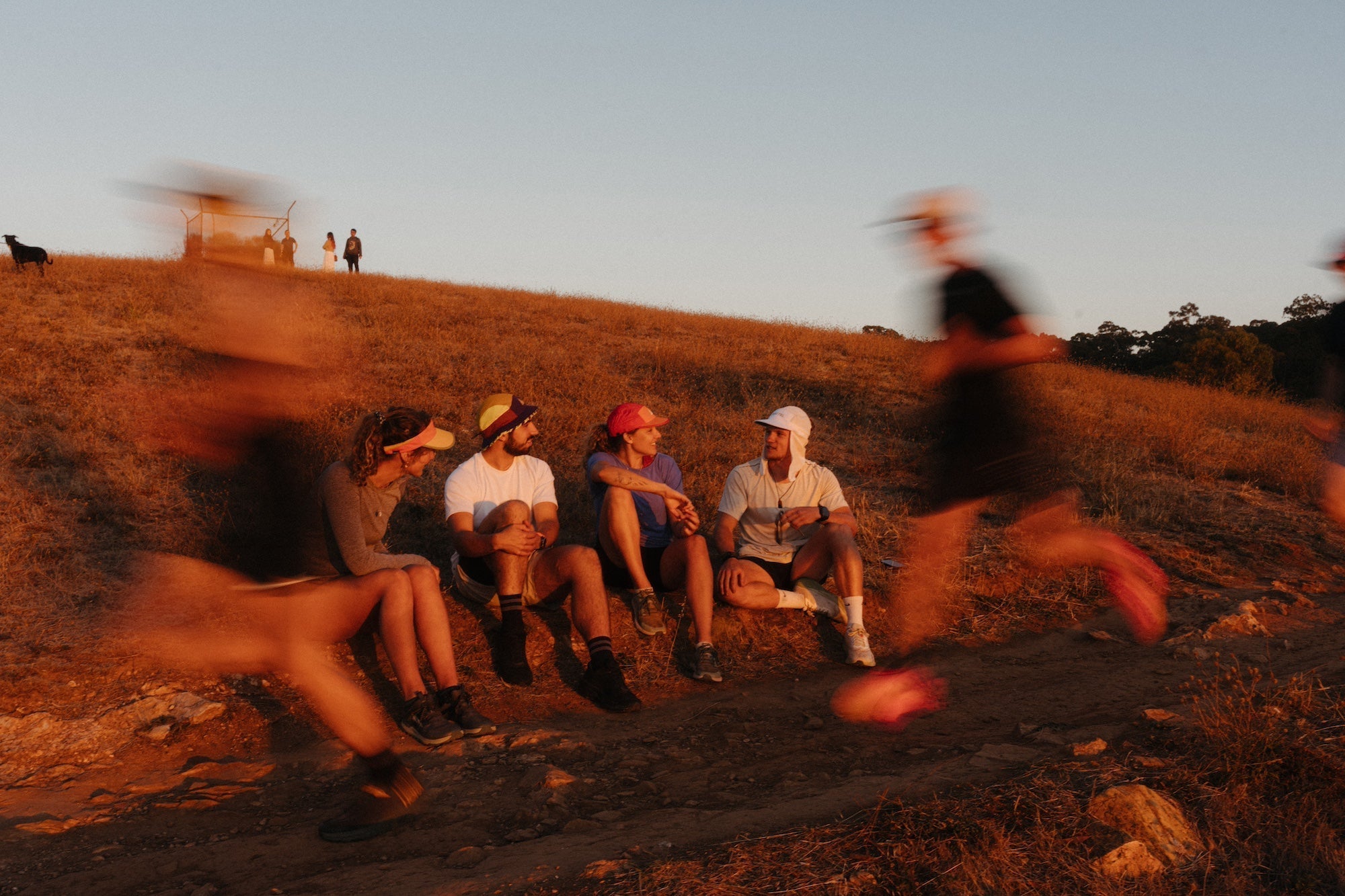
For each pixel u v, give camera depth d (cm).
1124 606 525
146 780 354
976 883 250
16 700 394
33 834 310
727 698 454
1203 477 895
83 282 1543
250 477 310
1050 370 1480
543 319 1639
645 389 1110
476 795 344
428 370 1060
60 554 530
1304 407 1619
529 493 492
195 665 424
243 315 297
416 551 575
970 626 548
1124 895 248
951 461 427
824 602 520
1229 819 285
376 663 449
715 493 702
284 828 322
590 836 305
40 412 777
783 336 1673
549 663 473
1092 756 344
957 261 397
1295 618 558
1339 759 315
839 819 297
